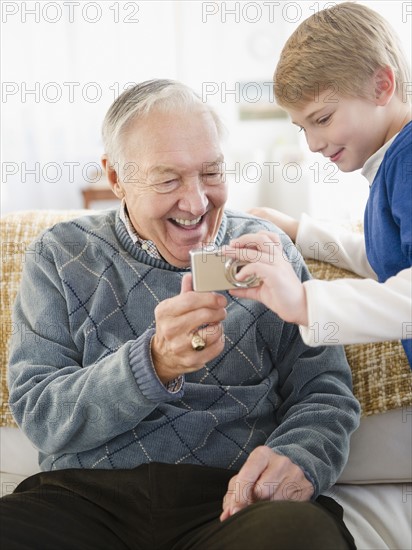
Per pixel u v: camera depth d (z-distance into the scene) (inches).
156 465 43.4
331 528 32.7
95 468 44.6
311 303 37.2
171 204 46.2
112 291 48.4
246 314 48.5
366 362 52.5
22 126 175.9
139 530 41.7
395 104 47.8
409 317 37.6
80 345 48.1
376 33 46.9
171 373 40.9
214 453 45.6
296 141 200.2
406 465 50.4
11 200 177.3
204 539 36.5
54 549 36.9
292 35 50.1
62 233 51.4
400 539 44.0
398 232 45.4
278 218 60.1
